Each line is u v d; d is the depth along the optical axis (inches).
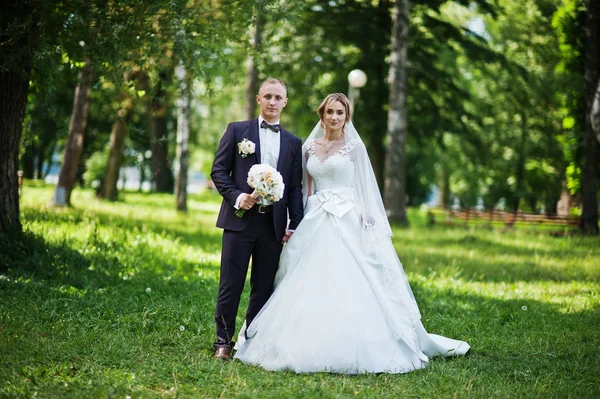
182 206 770.2
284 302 193.3
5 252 297.6
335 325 186.1
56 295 249.0
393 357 189.0
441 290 328.5
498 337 239.8
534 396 167.3
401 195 717.9
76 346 187.8
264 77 866.8
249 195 189.6
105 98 424.8
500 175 1196.5
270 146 200.4
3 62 288.4
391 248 205.0
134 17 285.9
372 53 837.8
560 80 707.4
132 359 182.7
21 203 563.8
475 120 891.4
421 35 845.2
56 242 335.0
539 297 319.6
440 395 167.3
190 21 316.8
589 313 282.8
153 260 354.3
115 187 871.1
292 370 183.6
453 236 642.2
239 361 193.2
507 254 493.7
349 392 165.0
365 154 207.8
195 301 264.7
